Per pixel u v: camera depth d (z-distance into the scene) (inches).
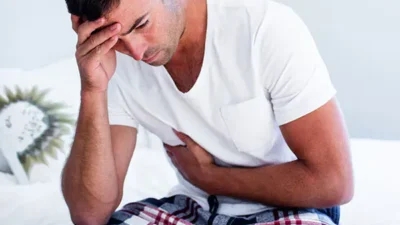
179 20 43.5
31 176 72.1
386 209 60.4
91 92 47.6
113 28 40.9
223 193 49.3
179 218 48.0
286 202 46.6
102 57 46.6
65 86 79.4
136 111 50.6
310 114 44.2
